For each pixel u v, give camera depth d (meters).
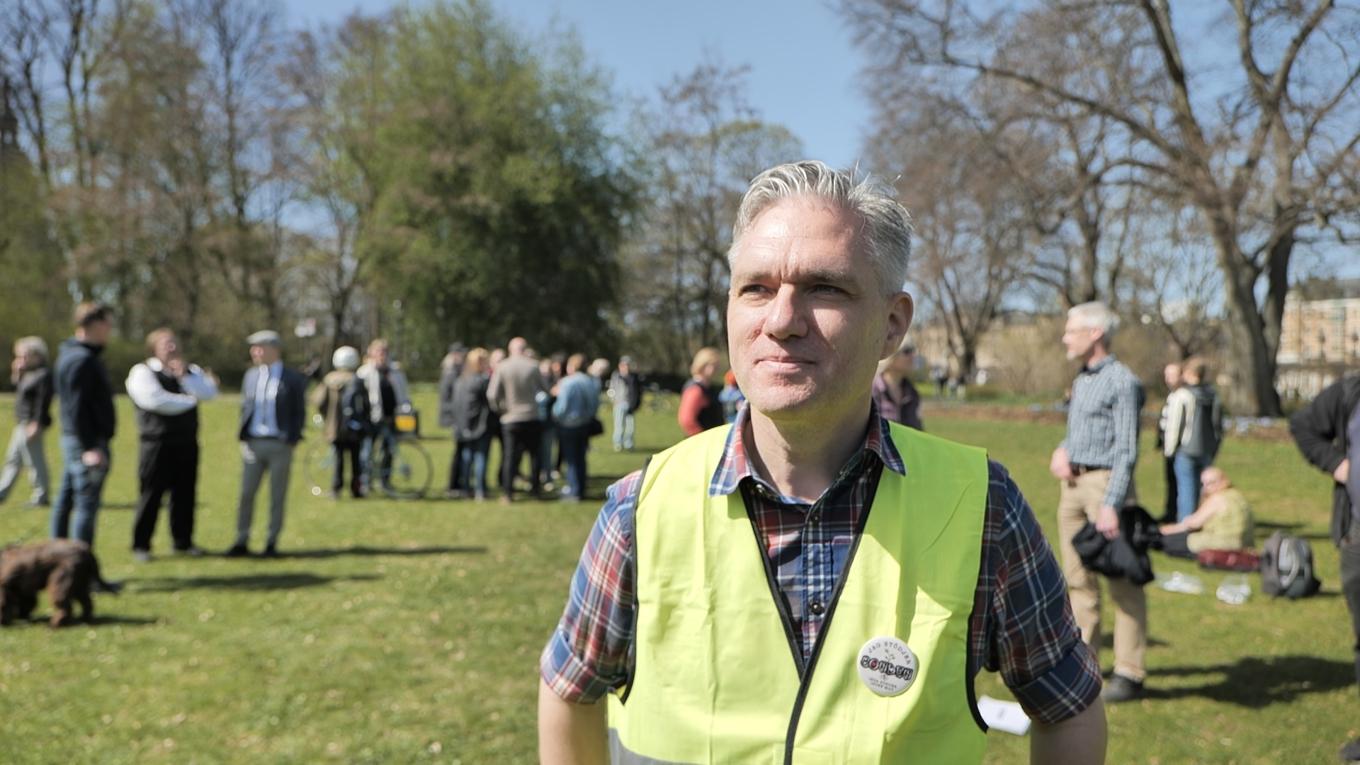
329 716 4.32
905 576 1.23
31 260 32.22
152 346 7.64
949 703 1.21
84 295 33.31
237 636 5.52
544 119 35.66
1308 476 13.59
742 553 1.26
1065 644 1.31
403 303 36.31
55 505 6.48
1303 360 39.94
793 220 1.22
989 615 1.27
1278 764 3.88
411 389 33.69
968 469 1.31
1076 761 1.31
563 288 36.03
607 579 1.33
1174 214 21.53
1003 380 41.44
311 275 35.47
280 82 32.56
